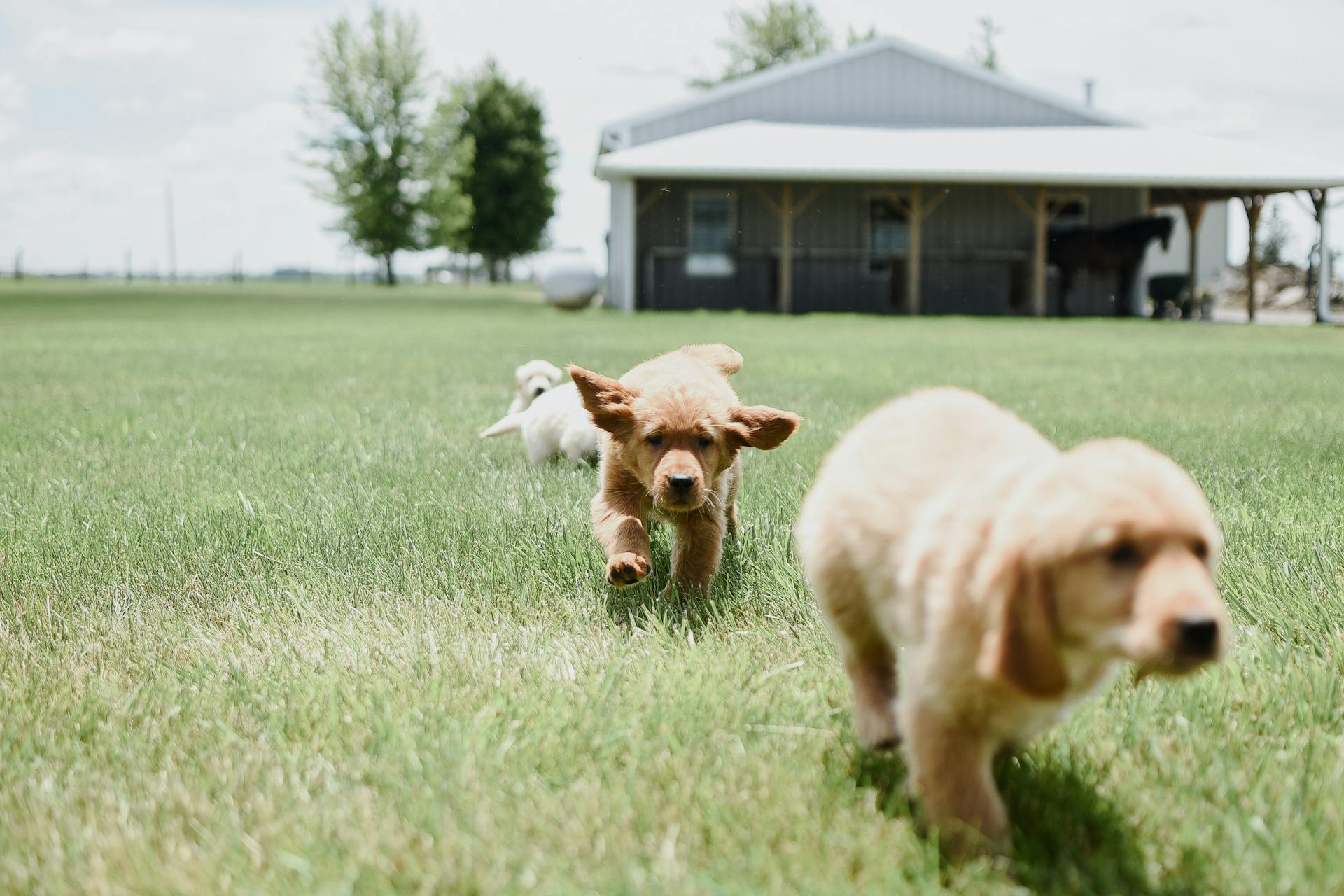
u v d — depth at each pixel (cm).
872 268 2852
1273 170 2619
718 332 1939
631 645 336
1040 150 2805
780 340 1736
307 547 427
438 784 237
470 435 723
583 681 302
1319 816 220
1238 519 438
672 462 372
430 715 276
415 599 376
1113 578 174
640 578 362
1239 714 275
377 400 909
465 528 447
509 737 260
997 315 2886
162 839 221
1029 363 1304
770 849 215
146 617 366
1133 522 174
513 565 402
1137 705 273
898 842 213
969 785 208
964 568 197
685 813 229
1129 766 249
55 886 203
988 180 2550
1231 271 3978
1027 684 182
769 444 400
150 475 571
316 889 201
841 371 1160
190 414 813
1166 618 166
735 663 316
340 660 320
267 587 389
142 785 246
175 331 2036
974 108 3122
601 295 4491
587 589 388
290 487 534
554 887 200
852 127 3066
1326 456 606
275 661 323
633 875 199
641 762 248
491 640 338
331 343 1673
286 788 241
